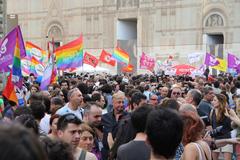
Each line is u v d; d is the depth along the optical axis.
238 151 12.98
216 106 13.30
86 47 68.88
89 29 68.56
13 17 20.62
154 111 4.92
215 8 58.31
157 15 62.88
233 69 39.34
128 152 6.57
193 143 6.82
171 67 44.22
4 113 12.80
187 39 60.50
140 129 6.68
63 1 70.75
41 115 10.08
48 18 72.19
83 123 7.75
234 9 57.00
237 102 14.41
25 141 2.19
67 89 19.06
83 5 68.88
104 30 67.31
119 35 66.62
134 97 11.09
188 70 43.09
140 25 64.38
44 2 72.44
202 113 13.34
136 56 64.94
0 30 27.66
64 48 27.58
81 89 17.70
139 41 64.44
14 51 15.19
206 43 59.28
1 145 2.14
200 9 59.41
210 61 37.53
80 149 6.83
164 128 4.70
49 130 9.97
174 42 61.50
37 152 2.20
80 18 69.25
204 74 38.84
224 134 13.04
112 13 66.62
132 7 65.00
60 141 4.60
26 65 29.77
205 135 9.43
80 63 27.69
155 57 63.00
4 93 13.20
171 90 17.11
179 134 4.78
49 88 20.08
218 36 61.56
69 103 11.88
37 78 27.94
